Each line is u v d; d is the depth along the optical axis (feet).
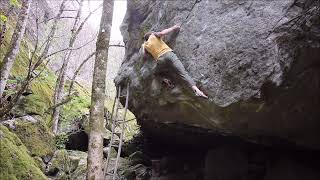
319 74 14.21
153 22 22.16
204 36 17.54
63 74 35.14
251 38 15.39
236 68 15.61
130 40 24.30
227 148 22.17
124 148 31.50
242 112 16.21
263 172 21.08
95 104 19.56
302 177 18.86
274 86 14.66
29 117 27.99
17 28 20.86
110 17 21.27
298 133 16.71
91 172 18.30
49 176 26.27
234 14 16.55
